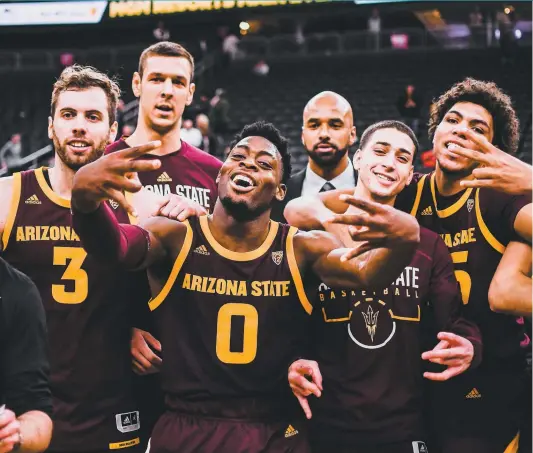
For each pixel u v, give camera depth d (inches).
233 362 129.1
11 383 107.3
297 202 157.2
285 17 787.4
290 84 684.1
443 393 150.9
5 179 147.3
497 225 148.0
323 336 143.9
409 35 751.7
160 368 137.7
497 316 149.7
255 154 128.0
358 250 114.0
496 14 727.1
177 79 167.9
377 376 140.5
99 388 143.7
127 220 149.5
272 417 131.4
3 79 775.7
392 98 636.1
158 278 130.6
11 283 109.7
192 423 129.5
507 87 614.5
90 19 689.6
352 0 724.7
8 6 681.6
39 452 105.7
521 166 131.4
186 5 716.7
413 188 159.5
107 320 144.5
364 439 139.0
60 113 143.7
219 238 130.5
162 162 170.7
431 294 145.9
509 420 153.1
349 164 187.5
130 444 146.9
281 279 130.1
